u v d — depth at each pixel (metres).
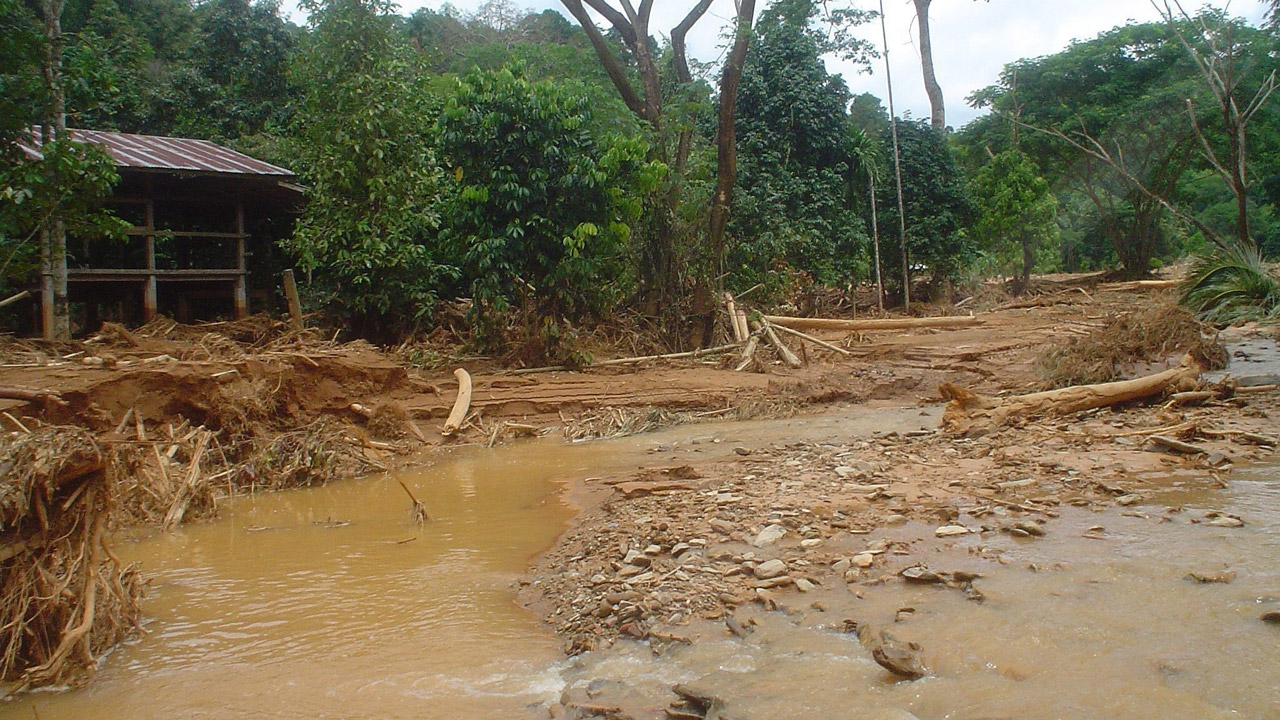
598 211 15.58
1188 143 34.75
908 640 4.04
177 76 24.98
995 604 4.36
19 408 8.64
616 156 15.20
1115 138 35.00
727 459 9.32
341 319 17.30
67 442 4.69
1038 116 37.59
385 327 17.86
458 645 4.68
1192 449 7.44
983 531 5.59
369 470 10.10
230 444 10.10
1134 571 4.64
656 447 10.62
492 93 15.02
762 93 25.47
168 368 10.17
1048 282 37.28
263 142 22.98
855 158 27.42
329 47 17.27
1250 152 34.59
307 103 17.83
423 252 17.25
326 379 11.77
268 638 4.90
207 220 19.89
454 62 30.67
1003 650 3.85
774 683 3.76
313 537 7.18
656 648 4.37
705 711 3.62
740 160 24.12
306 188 17.89
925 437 9.28
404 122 17.30
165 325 15.08
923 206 29.41
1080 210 53.91
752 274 21.00
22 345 11.62
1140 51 36.59
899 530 5.77
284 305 19.81
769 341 17.11
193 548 6.98
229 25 25.86
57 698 4.23
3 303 12.50
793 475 7.71
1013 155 34.00
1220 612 4.04
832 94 26.56
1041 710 3.31
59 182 12.58
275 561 6.47
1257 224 52.19
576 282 15.62
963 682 3.61
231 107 25.02
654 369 15.74
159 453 8.74
